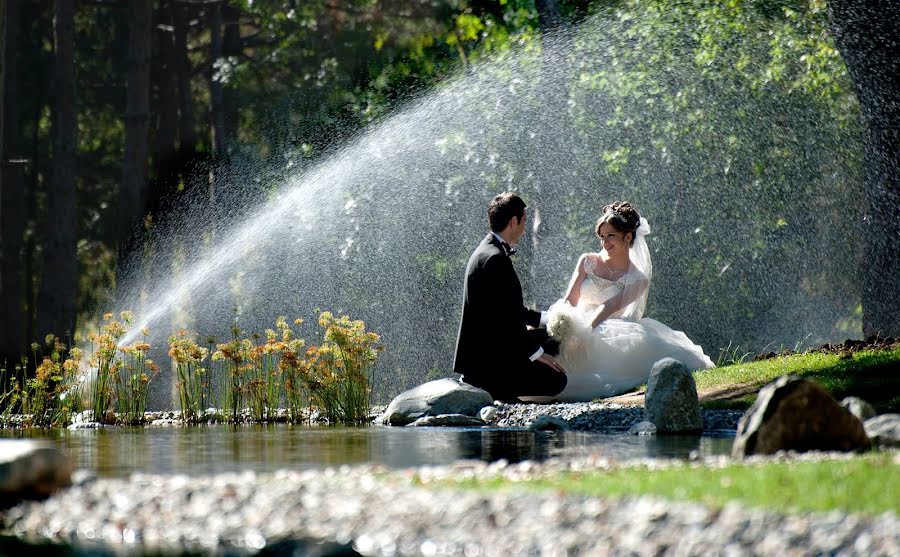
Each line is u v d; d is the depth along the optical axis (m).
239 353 20.23
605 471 9.52
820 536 6.82
